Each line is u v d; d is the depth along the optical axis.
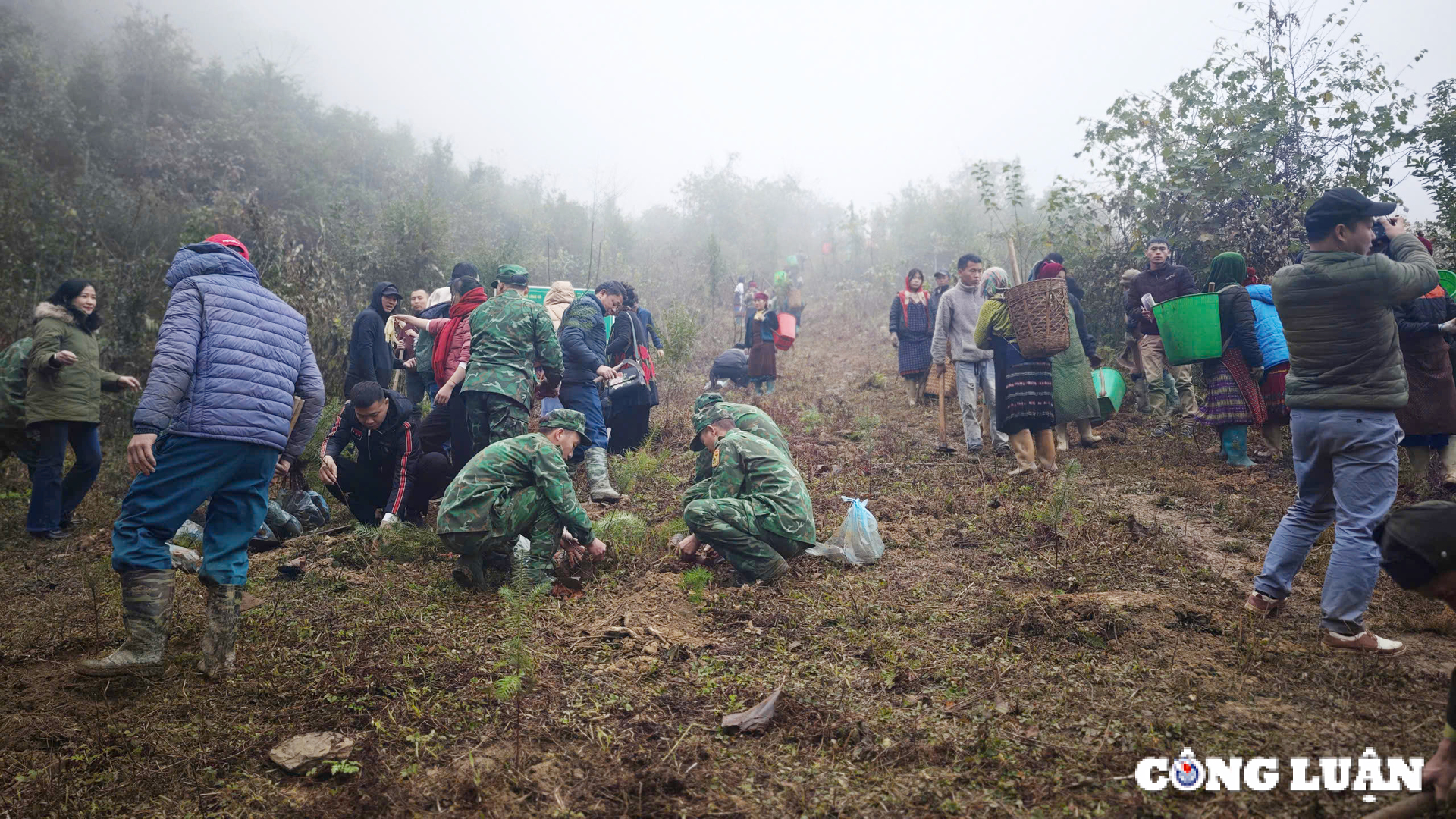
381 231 15.52
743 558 4.52
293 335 3.80
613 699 3.21
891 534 5.32
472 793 2.60
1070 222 12.56
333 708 3.21
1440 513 2.26
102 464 7.83
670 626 3.94
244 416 3.48
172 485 3.41
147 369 9.60
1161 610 3.91
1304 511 3.67
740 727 2.97
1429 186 9.02
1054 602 3.94
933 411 9.82
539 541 4.53
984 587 4.35
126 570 3.40
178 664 3.62
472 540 4.44
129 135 18.16
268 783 2.74
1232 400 6.62
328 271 11.12
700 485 5.20
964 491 6.21
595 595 4.39
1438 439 5.46
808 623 3.91
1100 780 2.57
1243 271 6.73
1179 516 5.73
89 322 6.27
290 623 4.05
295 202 19.11
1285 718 2.91
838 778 2.65
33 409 5.97
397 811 2.54
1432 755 2.60
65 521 6.29
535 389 6.92
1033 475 6.58
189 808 2.61
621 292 7.80
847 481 6.61
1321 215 3.42
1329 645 3.45
